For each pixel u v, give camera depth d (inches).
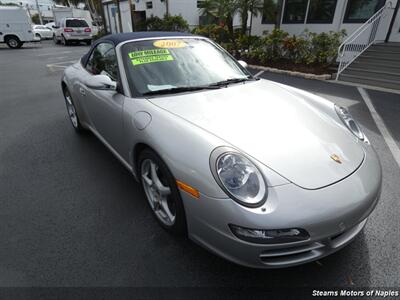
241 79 102.6
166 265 70.0
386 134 147.2
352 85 263.3
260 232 52.9
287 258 58.0
